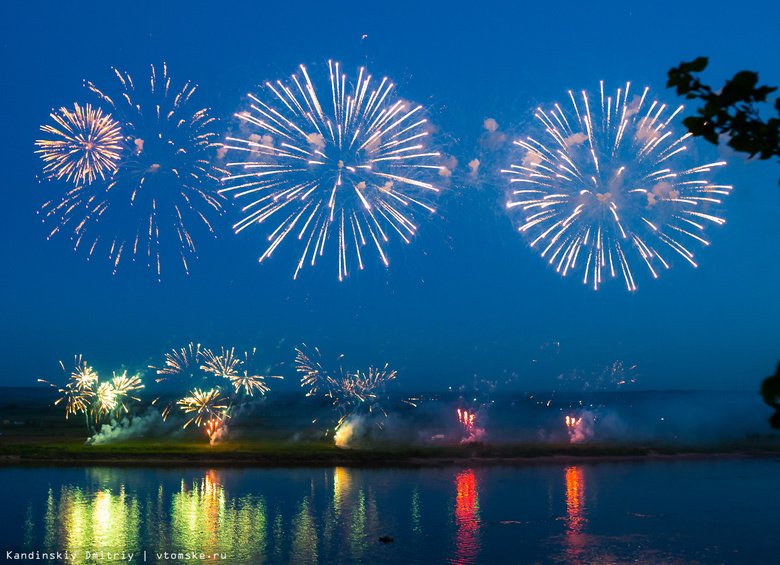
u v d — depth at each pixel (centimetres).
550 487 7144
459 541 4828
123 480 7288
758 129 594
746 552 4588
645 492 6850
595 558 4434
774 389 529
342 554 4456
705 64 609
